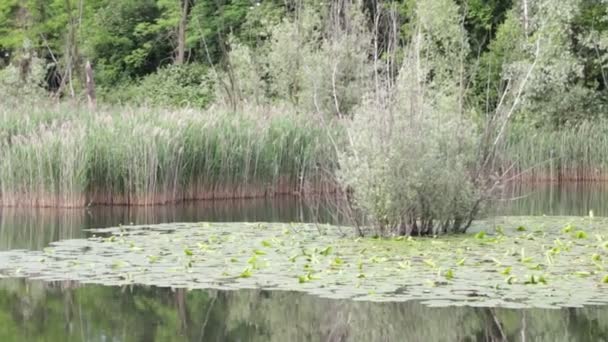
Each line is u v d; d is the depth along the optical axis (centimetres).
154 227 1412
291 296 921
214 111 2162
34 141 1797
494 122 1416
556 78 2541
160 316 856
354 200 1328
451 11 2139
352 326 816
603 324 809
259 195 2061
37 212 1700
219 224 1446
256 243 1227
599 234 1280
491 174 1374
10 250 1200
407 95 1307
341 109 2425
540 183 2439
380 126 1288
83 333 798
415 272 1001
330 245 1192
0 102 2375
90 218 1598
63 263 1088
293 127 2122
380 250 1151
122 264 1076
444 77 2020
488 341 761
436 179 1278
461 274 985
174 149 1881
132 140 1842
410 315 845
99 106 2534
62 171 1777
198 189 1973
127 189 1852
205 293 941
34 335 791
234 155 2016
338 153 1329
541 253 1117
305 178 2094
